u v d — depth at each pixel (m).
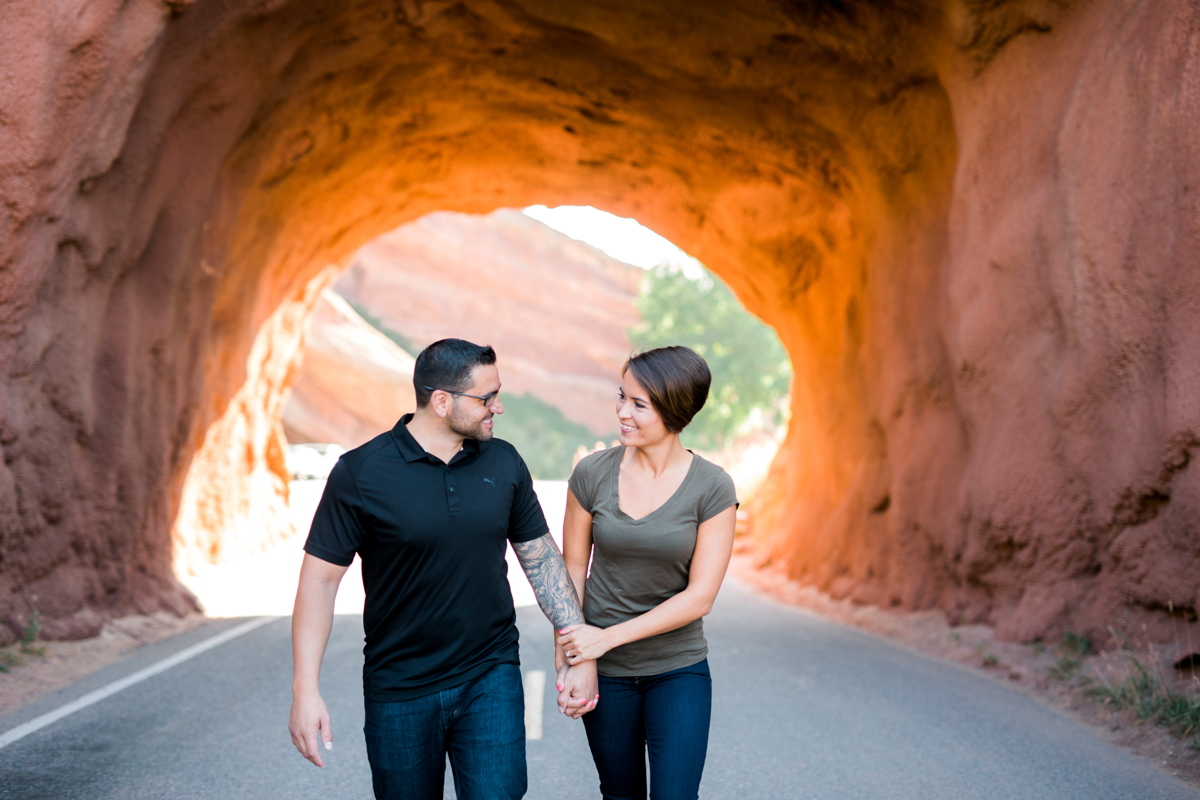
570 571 2.98
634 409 2.81
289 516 17.14
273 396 16.44
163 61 7.34
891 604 10.07
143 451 9.00
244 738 4.95
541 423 59.03
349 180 14.34
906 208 10.60
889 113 10.21
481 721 2.65
